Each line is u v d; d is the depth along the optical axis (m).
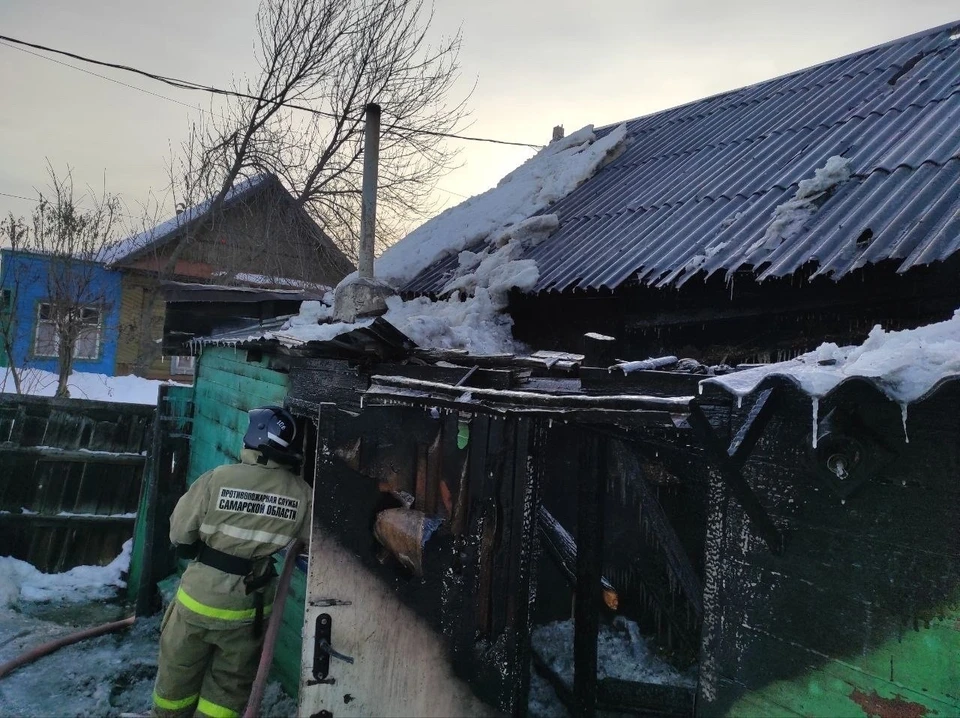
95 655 5.09
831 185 4.22
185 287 6.51
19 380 12.51
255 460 3.39
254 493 3.28
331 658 2.74
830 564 2.00
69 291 13.44
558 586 3.80
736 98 7.59
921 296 3.32
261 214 14.60
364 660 2.76
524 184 8.36
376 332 3.28
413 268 7.59
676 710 2.94
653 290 4.62
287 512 3.32
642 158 7.31
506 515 2.75
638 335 4.81
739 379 1.95
